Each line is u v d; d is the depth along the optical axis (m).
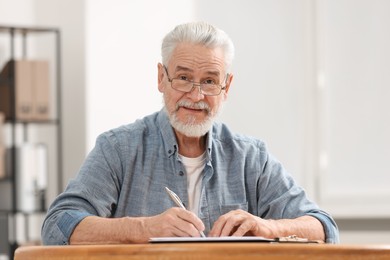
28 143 6.08
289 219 2.73
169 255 1.98
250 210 3.04
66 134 6.11
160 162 2.95
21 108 5.78
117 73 5.93
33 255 2.13
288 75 6.22
